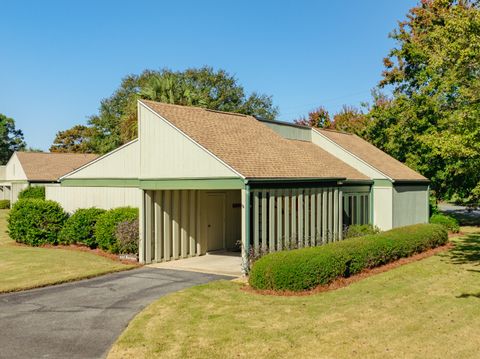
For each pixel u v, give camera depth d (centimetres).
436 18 2634
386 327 891
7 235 2414
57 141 7319
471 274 1409
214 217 1917
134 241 1661
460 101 1641
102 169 2034
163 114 1573
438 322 925
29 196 3569
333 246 1337
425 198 2500
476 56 1420
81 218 1917
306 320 934
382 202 2164
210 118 1770
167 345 802
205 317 955
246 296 1122
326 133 2459
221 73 5153
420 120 2738
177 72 5019
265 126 2008
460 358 743
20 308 1053
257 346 796
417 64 2905
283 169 1527
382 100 4031
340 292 1168
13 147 8606
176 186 1511
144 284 1288
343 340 821
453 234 2461
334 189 1725
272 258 1191
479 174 1628
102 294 1177
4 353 780
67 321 953
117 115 5206
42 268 1469
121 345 803
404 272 1433
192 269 1509
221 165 1394
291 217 1487
